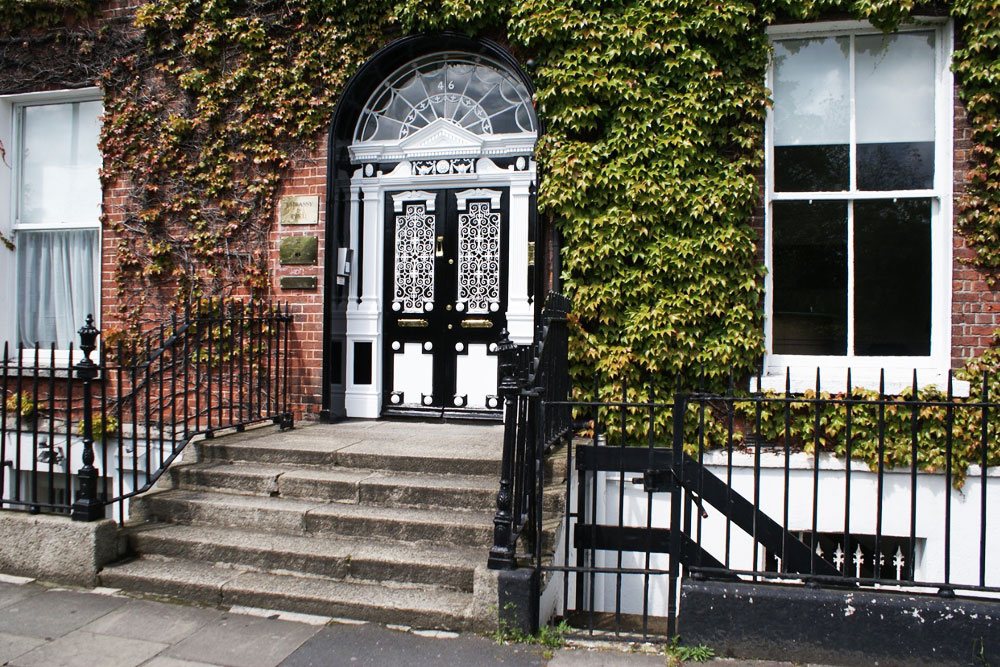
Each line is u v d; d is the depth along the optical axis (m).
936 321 5.43
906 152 5.55
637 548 4.34
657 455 4.41
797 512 5.24
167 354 6.54
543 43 5.72
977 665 3.28
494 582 3.62
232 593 3.94
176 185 6.66
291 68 6.41
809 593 3.44
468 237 6.30
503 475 3.76
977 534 5.02
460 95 6.41
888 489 5.14
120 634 3.58
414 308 6.42
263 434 5.64
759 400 3.58
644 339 5.45
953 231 5.28
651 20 5.50
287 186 6.45
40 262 7.24
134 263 6.71
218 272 6.54
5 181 7.25
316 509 4.43
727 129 5.50
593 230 5.55
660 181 5.46
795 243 5.63
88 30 6.86
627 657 3.43
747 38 5.47
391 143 6.41
